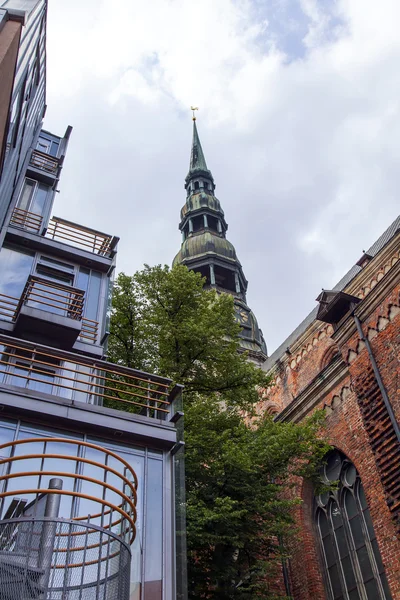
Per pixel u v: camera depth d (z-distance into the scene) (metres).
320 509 21.50
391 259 26.61
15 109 13.83
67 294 16.39
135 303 19.17
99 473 10.89
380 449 17.77
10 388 11.10
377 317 19.78
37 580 7.30
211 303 20.06
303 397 23.84
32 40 15.31
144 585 10.06
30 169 20.64
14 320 15.02
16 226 17.30
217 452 16.44
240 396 18.61
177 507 11.29
